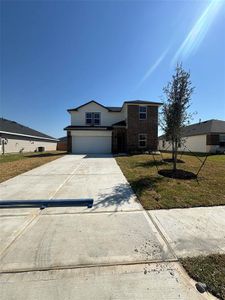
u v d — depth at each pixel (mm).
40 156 17609
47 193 5750
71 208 4562
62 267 2504
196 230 3508
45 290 2127
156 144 19969
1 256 2713
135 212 4332
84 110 22297
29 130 33750
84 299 2006
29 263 2570
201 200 5035
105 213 4273
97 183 6883
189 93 8906
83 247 2951
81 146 20969
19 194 5668
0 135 22438
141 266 2541
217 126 24562
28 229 3525
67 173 8773
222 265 2541
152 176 7914
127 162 12336
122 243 3070
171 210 4445
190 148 27406
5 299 2000
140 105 19734
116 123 21922
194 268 2480
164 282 2268
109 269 2480
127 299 2020
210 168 10023
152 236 3293
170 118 9117
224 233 3404
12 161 13594
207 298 2049
